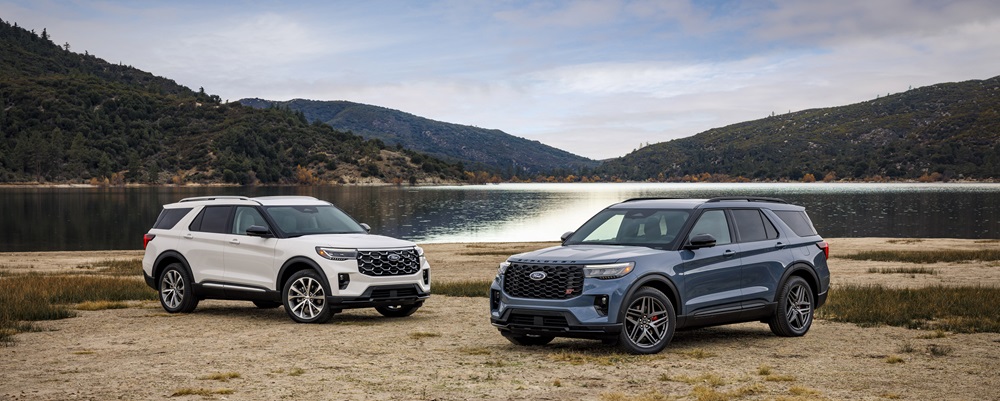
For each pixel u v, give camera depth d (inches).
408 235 2576.3
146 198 6382.9
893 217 3575.3
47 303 563.8
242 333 428.1
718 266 382.3
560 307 348.2
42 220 3447.3
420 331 437.1
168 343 392.8
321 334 424.5
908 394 271.9
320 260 462.9
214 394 275.0
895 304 524.4
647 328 358.6
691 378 298.4
